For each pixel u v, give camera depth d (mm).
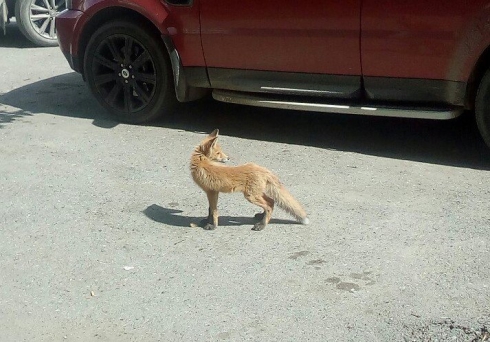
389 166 6359
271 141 6941
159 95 7270
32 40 10766
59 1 10852
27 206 5938
